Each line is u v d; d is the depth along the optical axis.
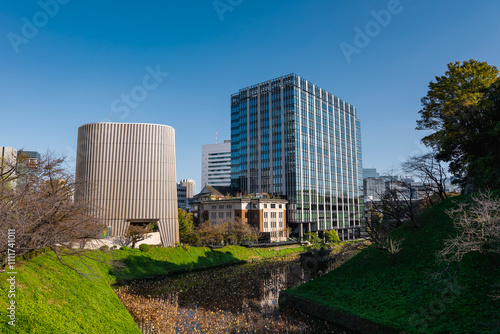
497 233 27.20
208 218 108.75
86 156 64.75
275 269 64.31
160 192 66.69
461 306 26.98
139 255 59.00
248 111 139.12
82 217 30.44
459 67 50.72
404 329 26.25
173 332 29.95
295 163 120.94
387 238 42.78
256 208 101.69
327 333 30.66
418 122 54.19
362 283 37.25
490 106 42.47
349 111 159.75
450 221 39.19
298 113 125.94
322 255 51.06
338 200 141.12
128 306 37.41
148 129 67.31
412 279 33.66
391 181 56.81
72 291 25.53
